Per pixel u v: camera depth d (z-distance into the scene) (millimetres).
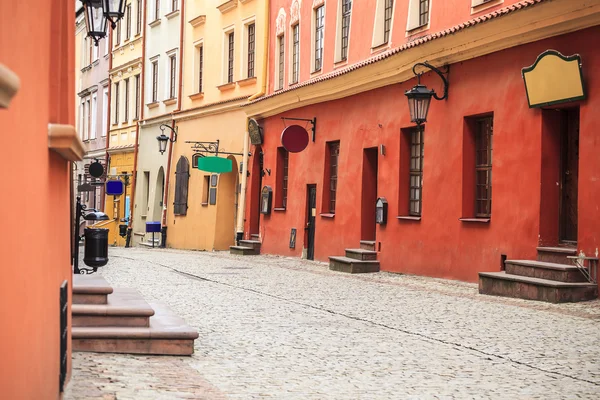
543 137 15617
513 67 16375
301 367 8734
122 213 45438
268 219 29391
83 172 53750
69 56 5754
